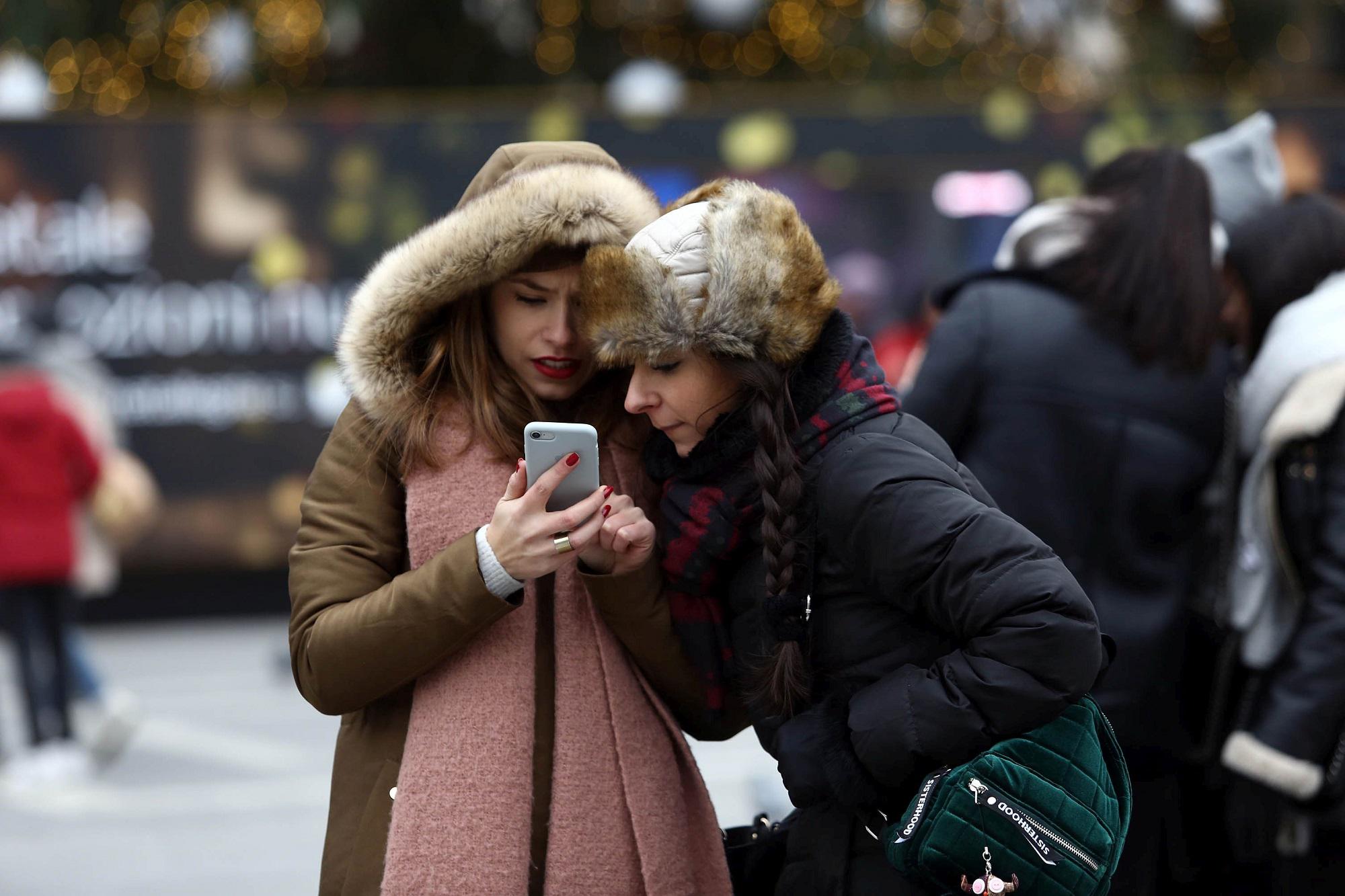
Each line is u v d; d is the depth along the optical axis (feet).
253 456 107.86
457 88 152.66
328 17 141.38
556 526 25.00
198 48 141.69
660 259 24.93
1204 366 33.81
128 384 105.81
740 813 64.28
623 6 154.51
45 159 104.06
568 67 152.66
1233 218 40.45
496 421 27.02
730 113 108.58
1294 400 33.14
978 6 145.69
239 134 106.11
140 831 64.90
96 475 77.25
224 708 88.58
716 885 27.81
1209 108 111.24
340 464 27.07
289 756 77.97
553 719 27.09
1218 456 34.53
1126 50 147.64
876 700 24.84
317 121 106.73
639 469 28.43
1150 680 33.27
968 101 111.34
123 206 105.09
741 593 26.73
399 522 27.32
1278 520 33.81
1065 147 111.34
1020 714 24.00
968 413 34.91
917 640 25.49
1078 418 33.63
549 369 27.48
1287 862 35.45
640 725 27.45
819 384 25.50
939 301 37.09
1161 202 33.99
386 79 150.61
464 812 25.63
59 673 76.13
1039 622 23.67
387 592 25.52
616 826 26.73
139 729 83.82
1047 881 24.56
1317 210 36.50
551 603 27.50
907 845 24.70
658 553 27.40
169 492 106.73
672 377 25.68
